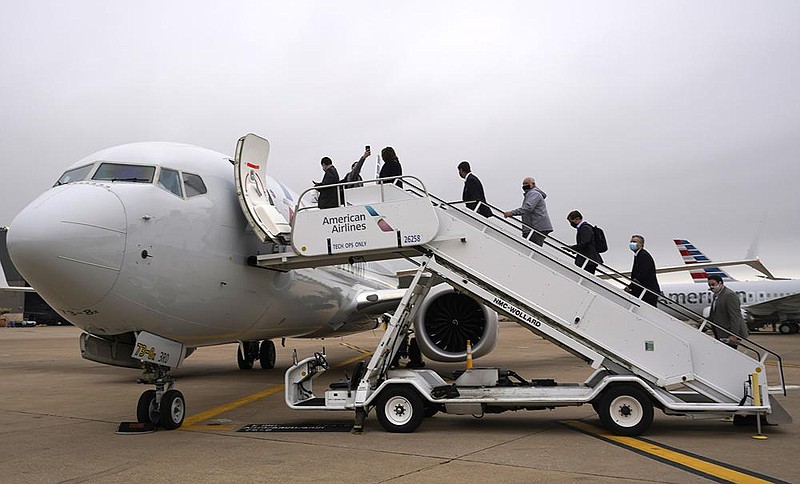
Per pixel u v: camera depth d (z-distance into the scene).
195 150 9.07
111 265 6.85
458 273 7.95
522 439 6.73
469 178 9.32
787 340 30.31
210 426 7.82
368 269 16.72
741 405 6.90
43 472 5.41
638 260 8.98
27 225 6.61
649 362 7.14
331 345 29.64
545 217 9.34
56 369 16.88
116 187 7.44
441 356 11.58
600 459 5.68
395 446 6.41
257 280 9.22
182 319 7.93
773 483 4.79
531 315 7.57
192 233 7.93
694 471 5.19
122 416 8.74
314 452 6.13
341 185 8.36
